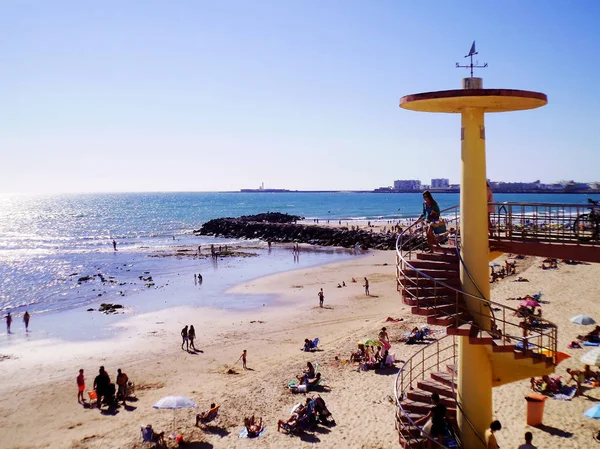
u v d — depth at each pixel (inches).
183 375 943.7
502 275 1659.7
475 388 436.1
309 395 778.2
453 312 429.1
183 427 694.5
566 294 1305.4
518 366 439.5
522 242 454.6
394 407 704.4
